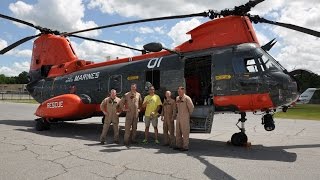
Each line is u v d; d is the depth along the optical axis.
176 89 9.37
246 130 12.71
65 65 13.25
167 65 9.70
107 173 5.60
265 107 8.08
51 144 8.51
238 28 8.66
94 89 11.58
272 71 8.05
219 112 8.80
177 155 7.30
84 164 6.24
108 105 8.96
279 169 6.03
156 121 9.05
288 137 10.71
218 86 8.48
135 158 6.89
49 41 14.09
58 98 11.34
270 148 8.45
